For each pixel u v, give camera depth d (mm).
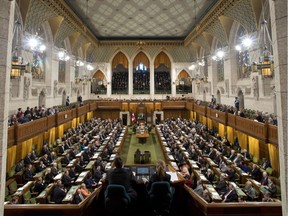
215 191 8297
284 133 2695
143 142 21812
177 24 23578
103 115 30453
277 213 3303
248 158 13672
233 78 18828
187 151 14602
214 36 20859
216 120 18562
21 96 13766
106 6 18594
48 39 18078
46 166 11984
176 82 31203
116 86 32875
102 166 12047
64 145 15281
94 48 29594
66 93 22828
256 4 13062
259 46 13750
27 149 13688
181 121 25250
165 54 31281
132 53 30719
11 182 9594
